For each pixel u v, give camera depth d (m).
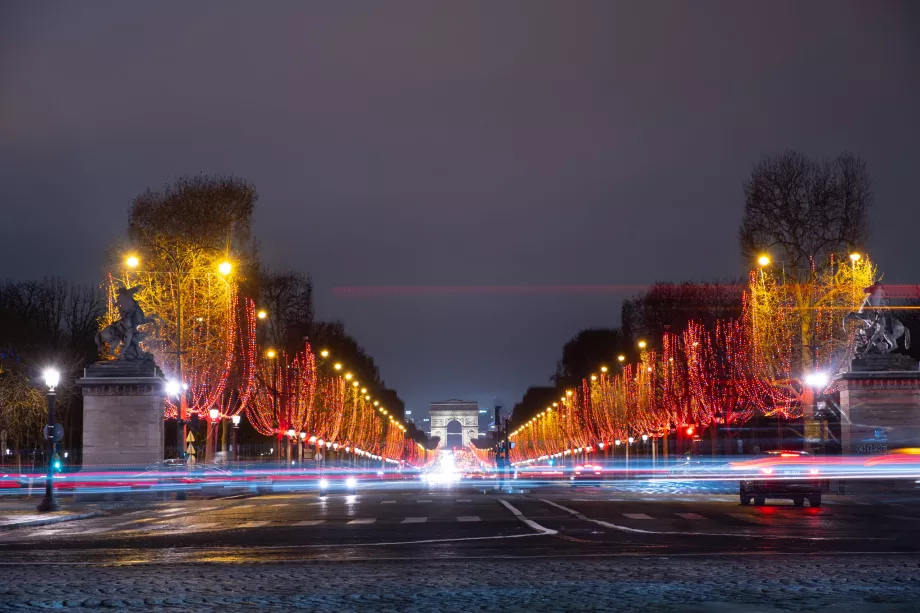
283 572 19.80
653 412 116.75
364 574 19.27
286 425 108.00
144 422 66.81
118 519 42.84
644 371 123.12
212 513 46.28
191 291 77.69
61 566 21.69
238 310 86.50
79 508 51.41
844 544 24.41
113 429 66.81
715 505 47.47
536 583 17.61
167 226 78.88
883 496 57.06
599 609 14.70
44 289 129.25
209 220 79.38
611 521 35.00
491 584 17.55
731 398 91.81
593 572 19.05
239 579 18.73
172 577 19.23
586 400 166.25
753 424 97.44
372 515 41.97
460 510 45.00
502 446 88.00
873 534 27.80
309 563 21.52
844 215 74.12
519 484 93.94
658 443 144.38
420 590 16.91
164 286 77.56
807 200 74.50
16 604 15.90
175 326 77.12
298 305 113.00
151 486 65.62
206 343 77.38
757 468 46.00
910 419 66.69
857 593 15.87
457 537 28.48
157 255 78.00
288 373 109.38
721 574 18.39
